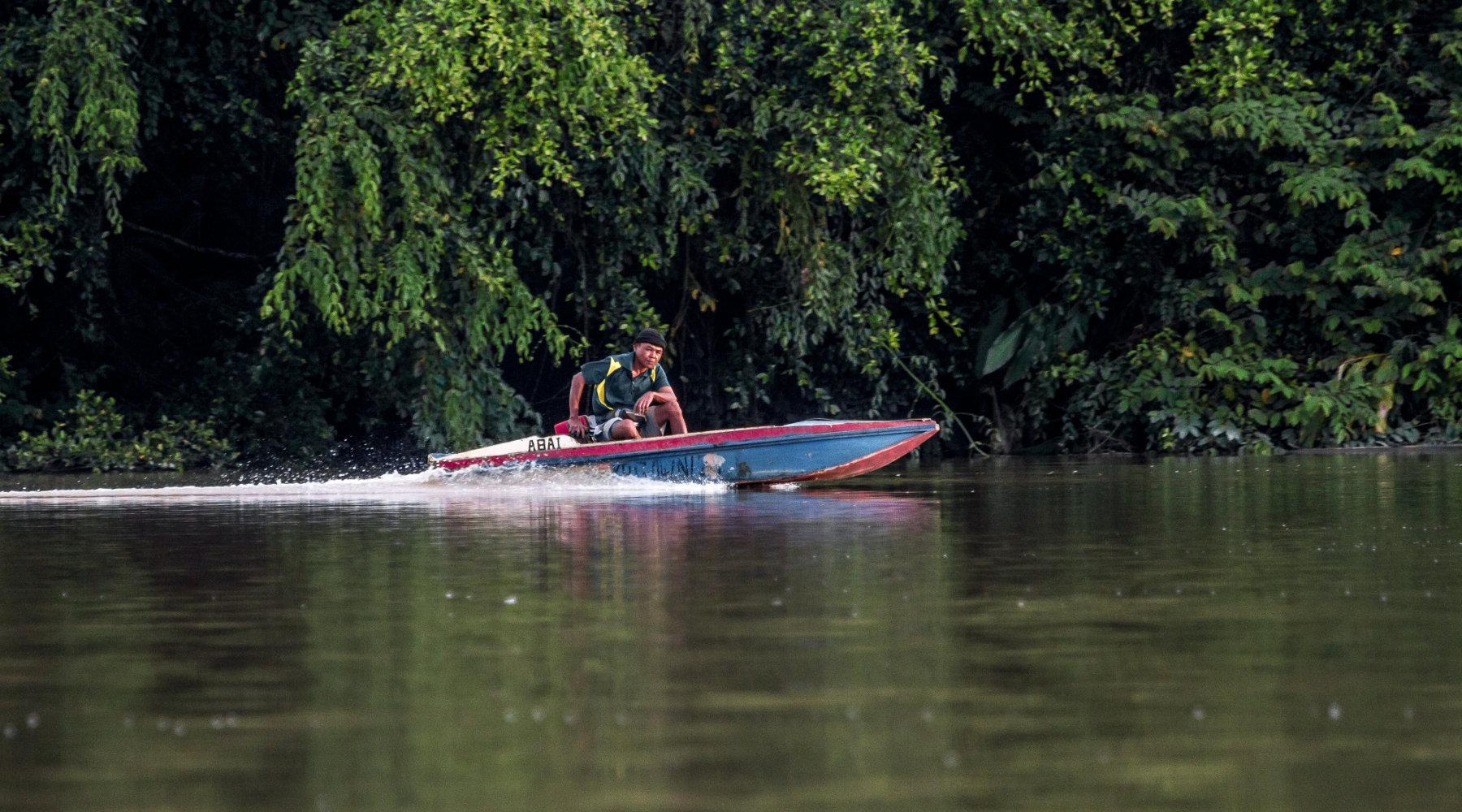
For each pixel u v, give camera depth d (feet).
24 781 47.60
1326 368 229.86
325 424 225.35
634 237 218.79
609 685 59.67
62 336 226.58
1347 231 239.91
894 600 78.95
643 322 219.41
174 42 206.80
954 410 253.65
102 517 129.08
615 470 161.58
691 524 118.83
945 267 246.88
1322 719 54.08
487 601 79.41
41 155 195.52
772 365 234.99
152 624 73.51
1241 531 111.65
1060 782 46.83
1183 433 226.17
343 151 190.80
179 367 234.17
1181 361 234.38
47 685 60.34
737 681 60.23
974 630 70.38
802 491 155.74
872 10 209.77
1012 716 54.65
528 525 118.52
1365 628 70.64
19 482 184.75
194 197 233.14
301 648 67.21
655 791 46.14
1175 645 66.90
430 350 204.95
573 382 165.07
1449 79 239.91
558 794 45.91
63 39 187.52
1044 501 140.46
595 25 189.78
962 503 139.13
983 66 248.73
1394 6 239.71
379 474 201.98
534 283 230.68
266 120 213.46
